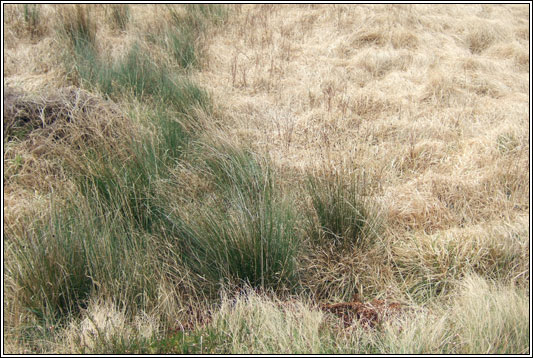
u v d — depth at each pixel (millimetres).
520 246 3199
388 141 4594
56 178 3676
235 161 3711
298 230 3197
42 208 3395
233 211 3094
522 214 3580
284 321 2643
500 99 5422
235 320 2590
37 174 3863
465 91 5480
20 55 5852
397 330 2586
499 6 7668
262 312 2615
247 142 4410
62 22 6289
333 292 3021
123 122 4188
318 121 4914
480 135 4621
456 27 6988
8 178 3859
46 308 2707
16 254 2830
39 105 4328
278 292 2922
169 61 5867
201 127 4434
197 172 3787
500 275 3033
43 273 2727
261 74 5852
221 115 4965
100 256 2840
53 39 6141
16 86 5059
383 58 6090
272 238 2924
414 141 4547
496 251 3133
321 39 6684
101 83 5160
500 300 2643
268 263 2908
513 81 5828
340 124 4797
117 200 3381
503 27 6875
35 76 5414
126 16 6836
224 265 2924
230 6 7348
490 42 6734
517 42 6578
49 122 4309
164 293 2762
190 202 3334
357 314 2793
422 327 2504
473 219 3541
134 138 3896
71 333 2543
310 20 7152
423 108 5199
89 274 2828
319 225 3244
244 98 5406
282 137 4633
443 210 3590
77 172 3684
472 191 3768
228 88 5594
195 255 2994
